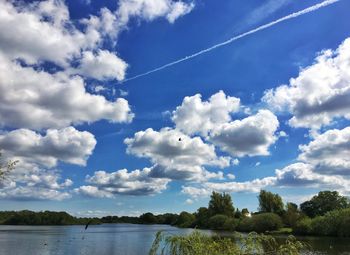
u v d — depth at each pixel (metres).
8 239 127.81
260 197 151.00
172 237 13.40
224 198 165.25
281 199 149.62
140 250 86.25
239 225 133.50
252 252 13.44
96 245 101.50
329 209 156.62
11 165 20.44
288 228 126.88
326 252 67.00
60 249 89.75
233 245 13.30
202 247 13.05
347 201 159.75
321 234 110.00
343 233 103.69
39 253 81.12
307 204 166.38
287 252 13.62
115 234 170.00
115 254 77.94
